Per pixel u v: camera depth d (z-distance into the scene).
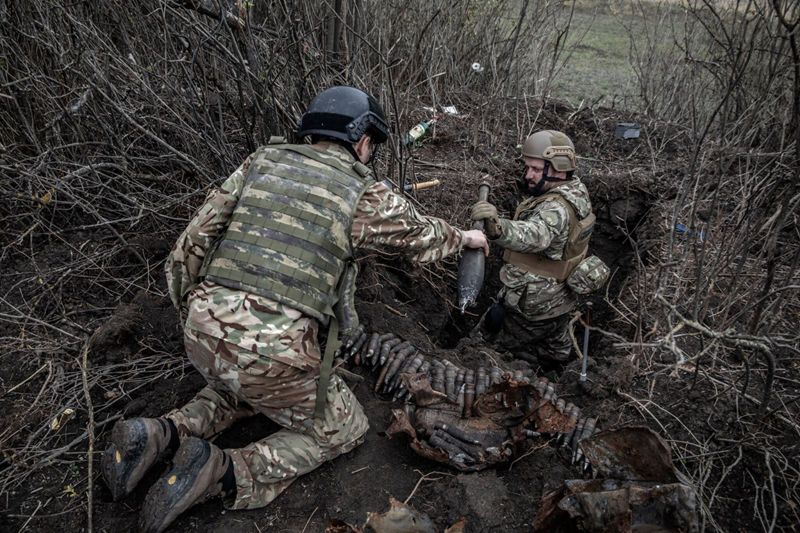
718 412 2.38
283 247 1.77
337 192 1.83
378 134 2.01
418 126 3.76
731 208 3.54
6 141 3.08
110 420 2.22
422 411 2.23
